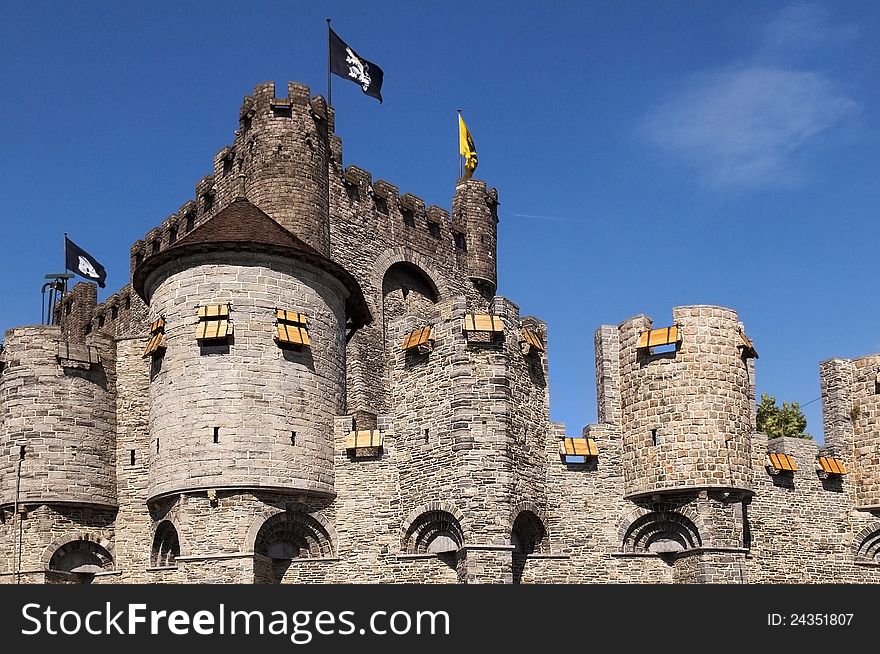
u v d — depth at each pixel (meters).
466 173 84.75
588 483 58.25
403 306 76.69
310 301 59.59
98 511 60.41
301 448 57.41
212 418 56.56
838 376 62.72
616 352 60.19
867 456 61.38
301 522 57.25
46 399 60.47
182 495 56.28
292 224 69.69
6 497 59.72
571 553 57.19
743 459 57.25
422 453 57.00
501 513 54.97
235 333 57.47
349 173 74.44
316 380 58.84
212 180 75.62
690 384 57.44
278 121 71.25
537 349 58.94
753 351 59.03
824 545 59.78
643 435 58.03
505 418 56.22
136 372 62.38
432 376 57.53
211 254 58.38
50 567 59.03
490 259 82.88
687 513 56.78
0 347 61.84
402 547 56.69
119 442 61.59
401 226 77.12
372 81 76.88
